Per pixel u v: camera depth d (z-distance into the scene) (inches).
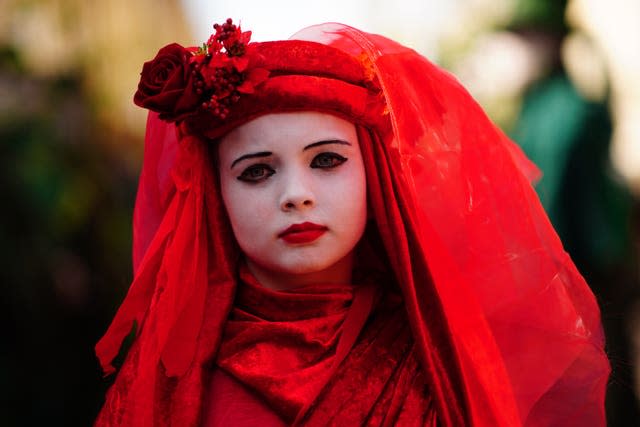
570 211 199.2
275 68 99.7
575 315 109.4
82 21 232.1
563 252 110.3
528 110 205.8
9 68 227.6
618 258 202.4
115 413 102.3
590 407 110.3
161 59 101.3
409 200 104.0
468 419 101.5
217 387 102.0
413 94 106.3
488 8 219.1
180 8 247.6
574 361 110.1
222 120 101.1
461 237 107.7
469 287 105.3
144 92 101.6
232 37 100.2
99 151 227.8
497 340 108.7
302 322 102.0
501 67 212.7
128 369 103.6
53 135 222.5
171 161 111.6
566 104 201.8
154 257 105.0
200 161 104.2
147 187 112.9
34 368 217.9
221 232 105.3
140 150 235.6
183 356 102.2
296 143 99.7
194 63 100.9
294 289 104.2
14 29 231.0
